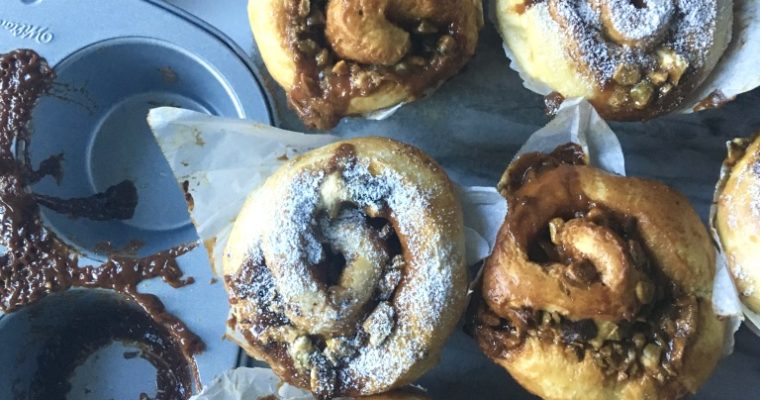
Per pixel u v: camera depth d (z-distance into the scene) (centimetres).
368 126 29
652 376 24
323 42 27
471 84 29
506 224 25
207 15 30
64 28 30
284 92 30
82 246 31
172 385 32
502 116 29
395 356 25
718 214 27
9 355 31
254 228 26
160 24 30
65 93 31
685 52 26
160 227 32
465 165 29
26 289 30
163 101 32
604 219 25
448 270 25
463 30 27
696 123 28
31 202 31
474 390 28
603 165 27
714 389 28
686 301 25
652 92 26
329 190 25
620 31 26
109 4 30
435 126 29
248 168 28
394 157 26
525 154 27
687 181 28
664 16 26
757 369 27
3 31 30
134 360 32
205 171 28
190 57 30
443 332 26
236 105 29
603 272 24
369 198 25
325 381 25
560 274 24
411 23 27
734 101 28
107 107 32
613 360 24
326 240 25
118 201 32
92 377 32
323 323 25
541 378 25
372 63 27
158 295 30
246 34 30
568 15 26
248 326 26
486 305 26
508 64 29
